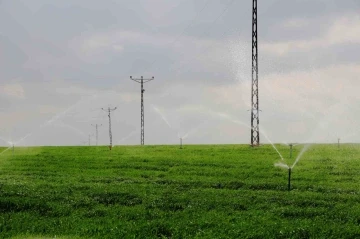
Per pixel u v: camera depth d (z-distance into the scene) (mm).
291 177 37062
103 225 20750
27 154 61938
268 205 24766
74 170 43812
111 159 52812
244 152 59438
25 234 19625
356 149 64375
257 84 67500
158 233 19750
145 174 39969
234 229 19703
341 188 31703
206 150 64000
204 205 24625
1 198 25781
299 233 19406
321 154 56750
